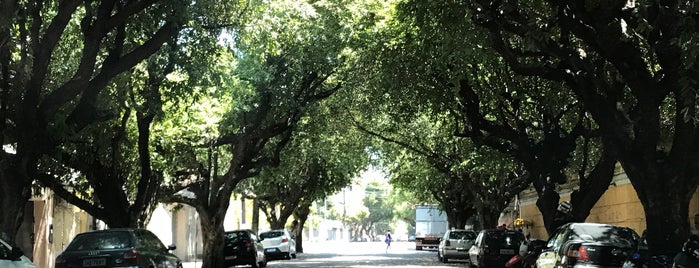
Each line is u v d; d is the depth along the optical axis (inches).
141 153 727.7
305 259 1589.6
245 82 853.2
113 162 708.7
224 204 1037.8
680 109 446.9
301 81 927.0
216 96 704.4
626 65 443.2
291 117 989.8
